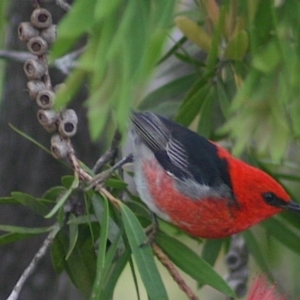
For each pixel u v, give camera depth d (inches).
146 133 292.5
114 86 140.3
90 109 140.2
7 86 385.1
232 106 190.1
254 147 305.1
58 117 236.4
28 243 382.3
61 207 229.3
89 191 235.5
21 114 382.9
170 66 333.1
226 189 284.5
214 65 251.0
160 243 239.1
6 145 386.0
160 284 221.5
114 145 272.7
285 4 193.9
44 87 236.7
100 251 213.2
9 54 305.7
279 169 344.5
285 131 186.2
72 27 134.1
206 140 295.7
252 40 194.2
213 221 288.0
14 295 214.1
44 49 234.4
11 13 361.7
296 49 189.5
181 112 266.1
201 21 279.9
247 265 317.1
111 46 138.3
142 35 140.2
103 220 218.7
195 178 285.3
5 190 386.0
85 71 141.7
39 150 383.9
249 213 286.5
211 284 228.8
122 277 450.0
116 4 136.6
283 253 364.8
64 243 248.2
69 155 237.9
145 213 273.0
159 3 144.0
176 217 293.0
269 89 188.9
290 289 358.9
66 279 394.6
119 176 272.4
